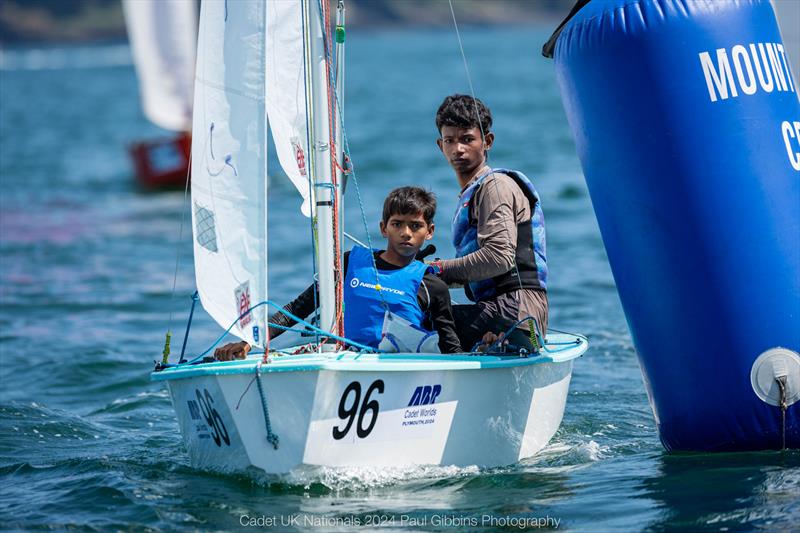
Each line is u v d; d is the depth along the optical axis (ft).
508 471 67.62
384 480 63.46
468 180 73.05
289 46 67.00
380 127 387.55
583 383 95.81
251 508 59.93
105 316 130.93
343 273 67.46
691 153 67.05
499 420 67.46
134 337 119.85
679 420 70.23
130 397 94.79
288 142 68.08
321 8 63.98
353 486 62.49
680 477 65.36
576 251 162.40
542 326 71.56
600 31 69.10
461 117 71.20
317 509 59.52
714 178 66.90
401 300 66.23
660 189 67.82
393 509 59.62
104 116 520.42
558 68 72.90
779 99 68.85
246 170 61.11
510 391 67.41
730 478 64.44
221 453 64.13
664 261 68.28
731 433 68.80
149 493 63.77
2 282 151.23
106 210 222.89
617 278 72.02
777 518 56.90
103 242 183.83
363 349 63.93
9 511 61.87
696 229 67.05
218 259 62.08
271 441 60.03
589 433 78.84
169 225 201.87
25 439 80.18
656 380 70.95
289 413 59.31
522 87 606.14
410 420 62.80
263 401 59.16
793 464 66.59
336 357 61.11
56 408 90.79
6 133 431.43
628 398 90.12
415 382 62.13
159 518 59.31
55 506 62.59
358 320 66.49
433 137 342.64
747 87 67.62
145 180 252.42
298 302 68.59
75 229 198.18
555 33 75.31
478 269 68.13
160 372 64.18
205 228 62.54
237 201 61.36
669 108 67.36
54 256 171.22
